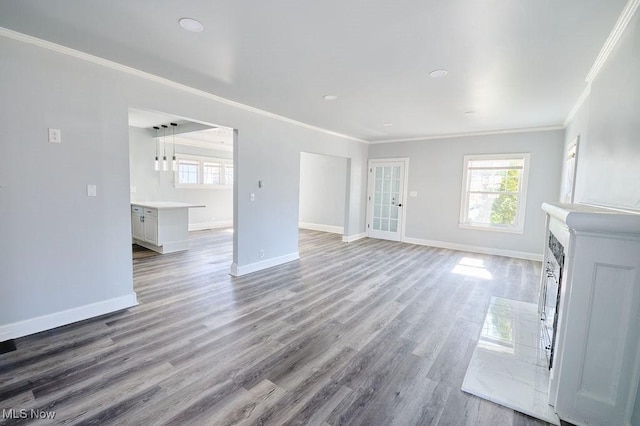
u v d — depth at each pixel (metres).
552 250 2.58
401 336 2.71
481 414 1.81
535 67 2.69
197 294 3.61
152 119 5.57
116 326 2.77
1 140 2.35
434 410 1.83
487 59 2.57
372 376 2.13
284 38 2.28
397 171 7.10
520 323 2.97
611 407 1.67
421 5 1.83
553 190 5.35
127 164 3.07
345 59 2.63
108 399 1.84
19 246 2.48
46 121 2.54
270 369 2.19
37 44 2.43
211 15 1.99
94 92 2.78
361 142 7.18
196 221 8.28
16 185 2.44
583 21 1.95
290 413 1.76
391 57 2.58
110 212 2.98
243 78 3.13
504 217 5.90
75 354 2.30
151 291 3.68
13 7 1.93
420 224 6.82
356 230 7.32
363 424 1.70
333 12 1.93
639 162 1.60
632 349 1.61
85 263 2.85
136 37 2.33
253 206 4.45
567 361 1.76
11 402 1.79
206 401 1.85
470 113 4.41
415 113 4.45
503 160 5.84
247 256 4.44
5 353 2.29
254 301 3.43
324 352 2.43
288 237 5.16
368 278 4.33
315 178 8.62
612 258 1.61
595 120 2.61
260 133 4.44
